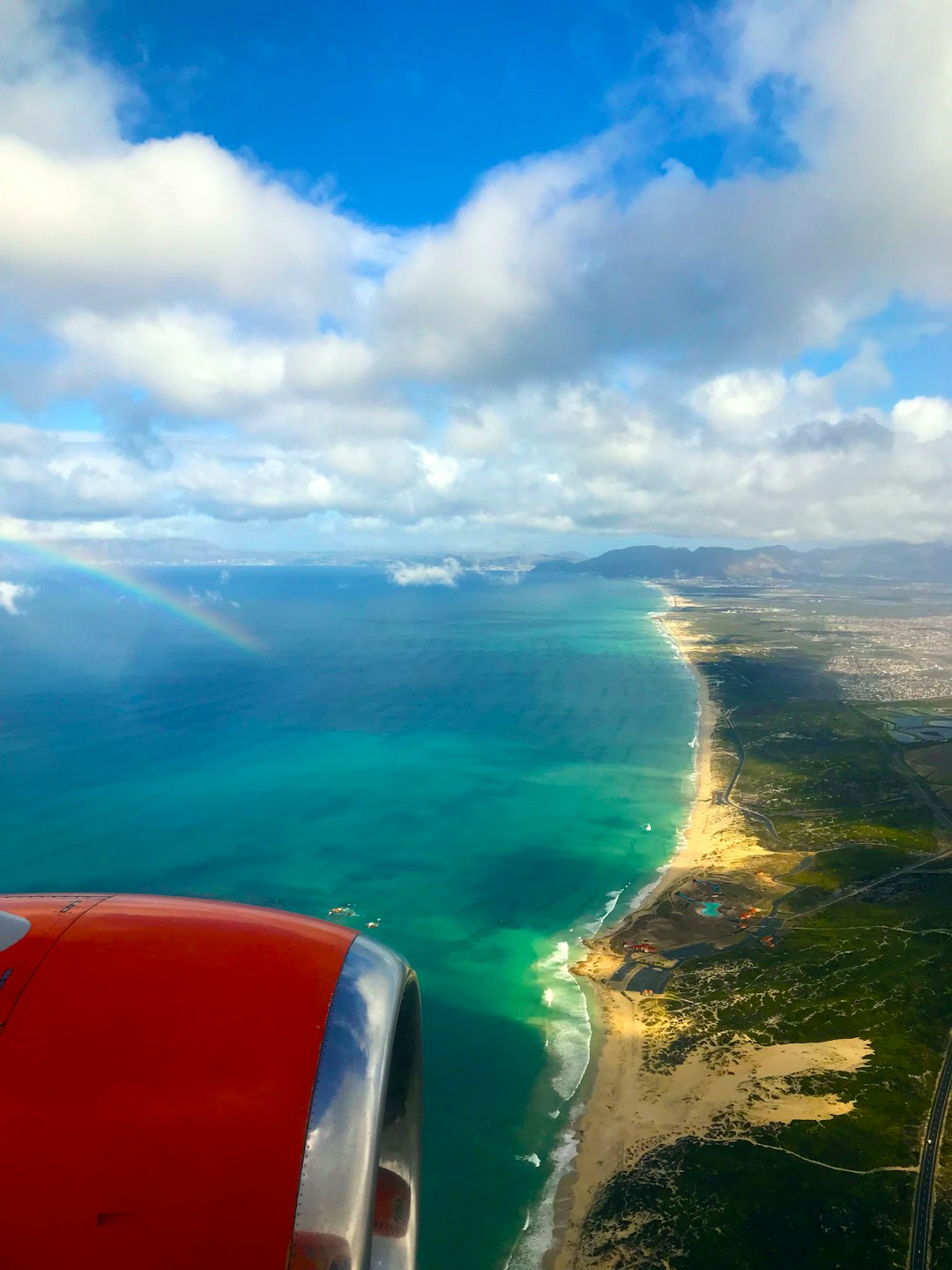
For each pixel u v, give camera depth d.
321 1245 3.72
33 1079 3.99
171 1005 4.36
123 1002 4.34
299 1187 3.81
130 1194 3.74
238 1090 4.04
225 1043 4.21
